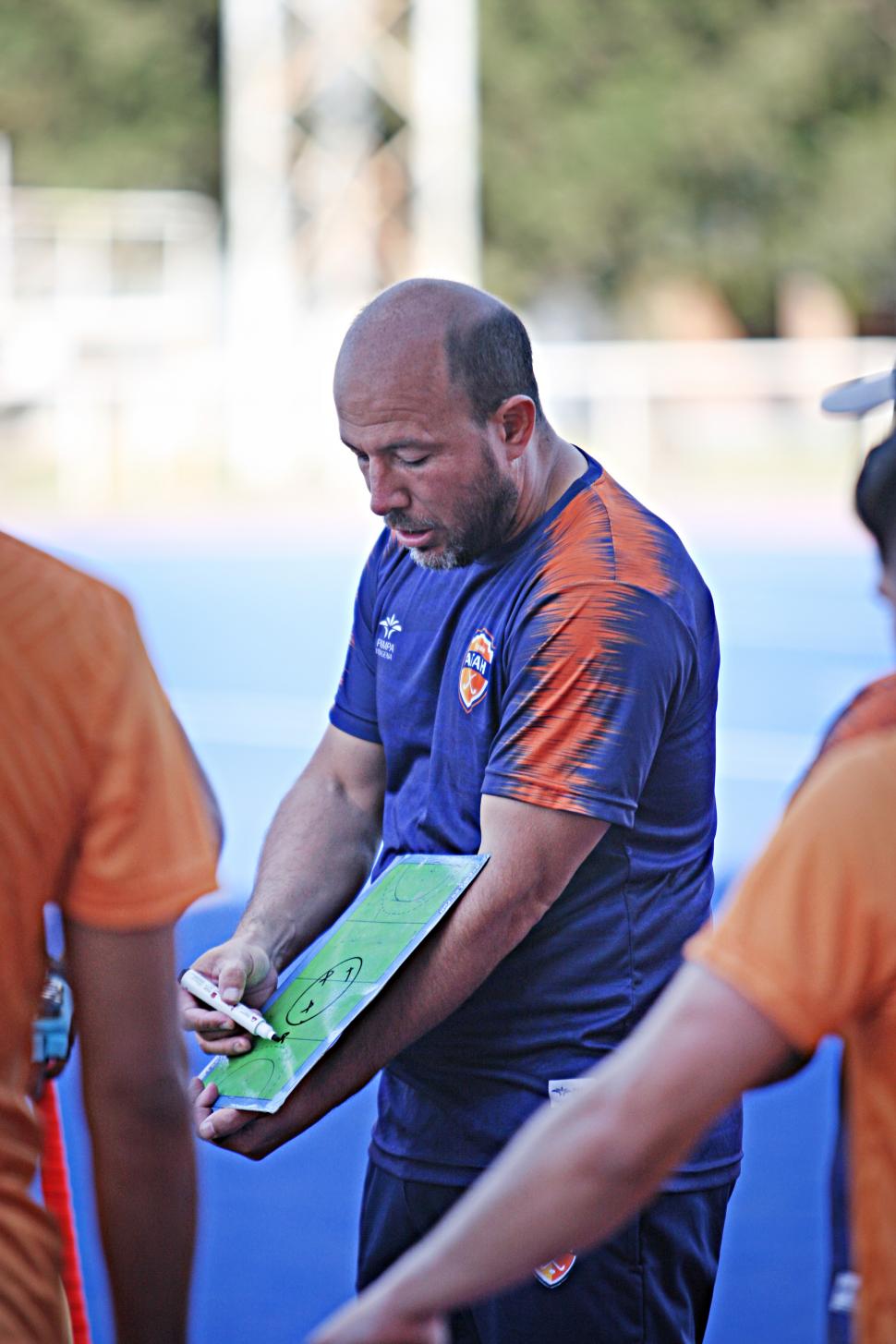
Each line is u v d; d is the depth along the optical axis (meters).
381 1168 10.20
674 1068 5.64
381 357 9.23
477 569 9.78
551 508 9.60
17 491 72.25
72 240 92.69
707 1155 9.56
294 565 55.56
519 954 9.54
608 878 9.46
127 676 6.31
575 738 9.04
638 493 68.62
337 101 76.75
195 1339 12.55
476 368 9.20
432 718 10.09
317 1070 9.26
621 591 9.17
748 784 31.03
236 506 68.06
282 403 72.38
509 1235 5.71
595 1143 5.66
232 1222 14.63
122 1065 6.54
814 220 110.75
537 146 108.56
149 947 6.40
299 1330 12.74
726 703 38.09
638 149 107.81
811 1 107.12
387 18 77.62
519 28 107.81
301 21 76.31
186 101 108.56
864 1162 5.93
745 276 112.94
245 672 41.59
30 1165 6.32
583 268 113.38
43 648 6.13
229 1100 9.31
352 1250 14.12
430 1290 5.75
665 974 9.70
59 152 107.25
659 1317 9.45
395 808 10.41
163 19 106.94
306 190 76.81
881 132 110.00
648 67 108.12
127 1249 6.83
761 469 75.81
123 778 6.25
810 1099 17.19
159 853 6.34
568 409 77.44
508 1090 9.64
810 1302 13.06
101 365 81.31
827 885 5.61
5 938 6.11
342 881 10.86
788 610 47.97
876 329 116.50
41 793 6.10
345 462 72.25
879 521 6.23
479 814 9.72
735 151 108.00
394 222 79.88
